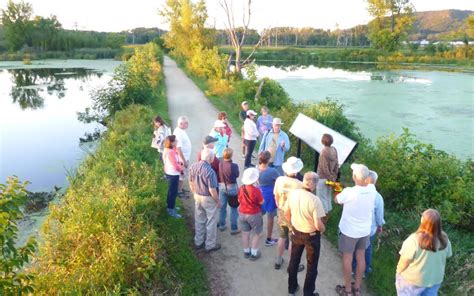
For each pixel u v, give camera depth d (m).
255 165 11.32
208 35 44.84
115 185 7.62
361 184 5.19
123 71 20.70
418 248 4.13
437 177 7.80
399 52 73.62
